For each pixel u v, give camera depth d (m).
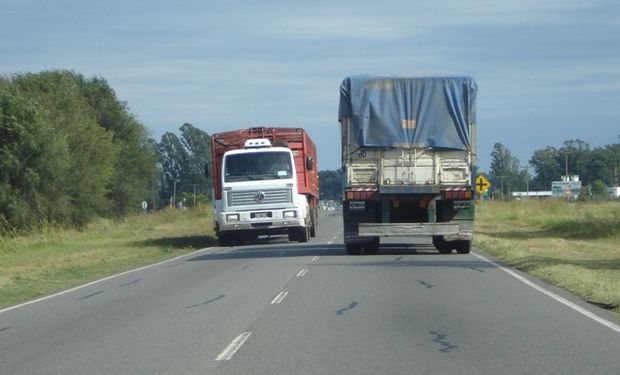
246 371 9.61
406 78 24.72
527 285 17.95
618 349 10.68
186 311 14.90
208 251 32.16
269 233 35.28
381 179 24.83
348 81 24.83
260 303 15.62
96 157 57.19
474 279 19.16
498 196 112.62
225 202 33.19
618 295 15.16
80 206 55.31
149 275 22.55
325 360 10.15
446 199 25.08
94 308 15.88
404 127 24.66
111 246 37.25
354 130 24.75
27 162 48.47
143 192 81.69
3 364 10.49
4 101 48.31
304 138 35.72
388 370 9.52
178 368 9.86
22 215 46.97
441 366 9.72
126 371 9.80
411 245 31.98
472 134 24.80
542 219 48.94
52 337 12.55
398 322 13.05
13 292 19.48
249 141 33.91
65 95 60.97
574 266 21.16
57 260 29.27
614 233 34.69
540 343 11.14
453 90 24.70
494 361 9.98
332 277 19.91
